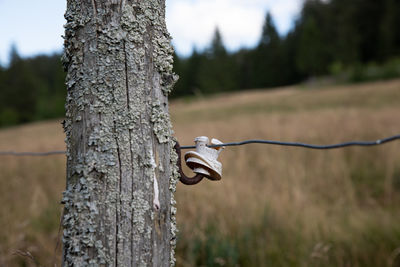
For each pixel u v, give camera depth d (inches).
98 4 39.9
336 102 744.3
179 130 357.1
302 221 126.7
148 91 40.9
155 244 40.9
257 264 108.0
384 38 1748.3
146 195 40.3
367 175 191.8
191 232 115.6
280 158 207.0
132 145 39.8
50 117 1734.7
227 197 139.9
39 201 147.9
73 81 40.0
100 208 39.0
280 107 778.8
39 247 107.0
